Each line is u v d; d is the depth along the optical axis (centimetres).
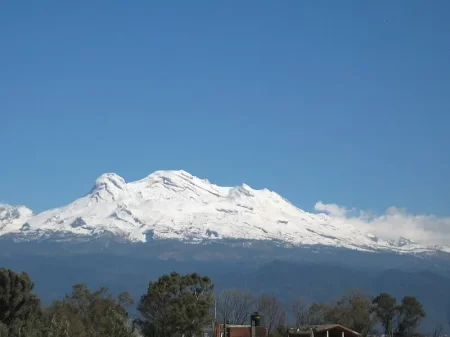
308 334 13538
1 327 10575
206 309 14538
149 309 14875
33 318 11756
